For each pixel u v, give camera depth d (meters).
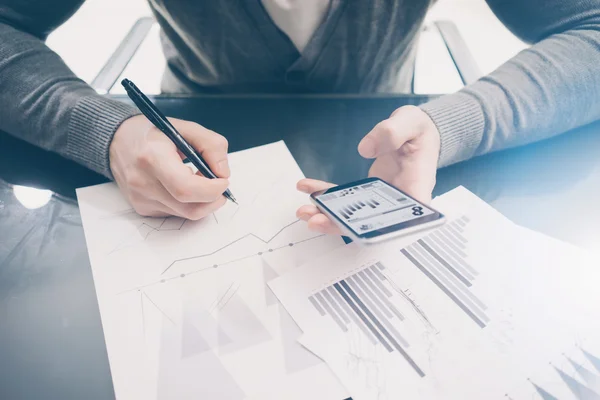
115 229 0.37
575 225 0.38
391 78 0.69
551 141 0.49
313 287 0.33
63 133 0.43
